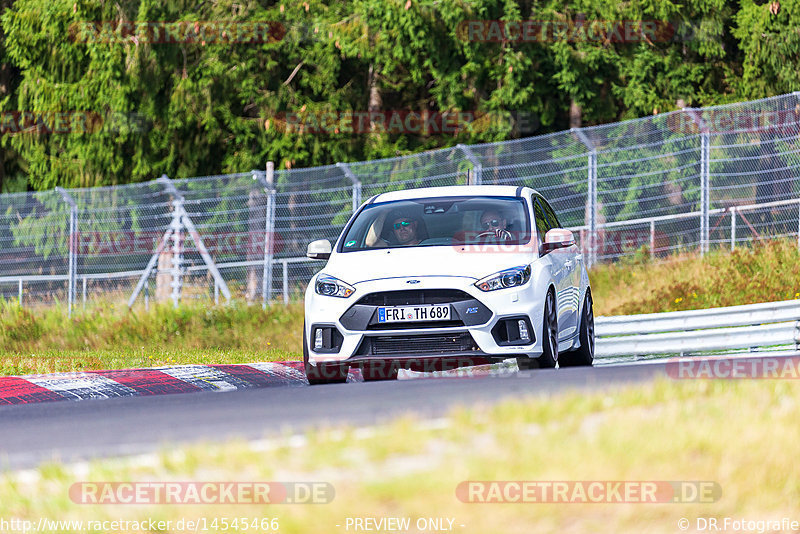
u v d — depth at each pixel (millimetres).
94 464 19625
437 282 35688
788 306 52094
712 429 18672
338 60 111750
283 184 75312
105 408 32281
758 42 105875
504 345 35688
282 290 75000
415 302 35750
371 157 110250
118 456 21219
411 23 102312
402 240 39938
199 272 78312
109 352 61938
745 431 18500
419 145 114500
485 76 107250
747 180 81312
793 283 68688
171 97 106625
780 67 105500
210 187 108188
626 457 17125
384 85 118000
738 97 108938
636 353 55156
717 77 112812
